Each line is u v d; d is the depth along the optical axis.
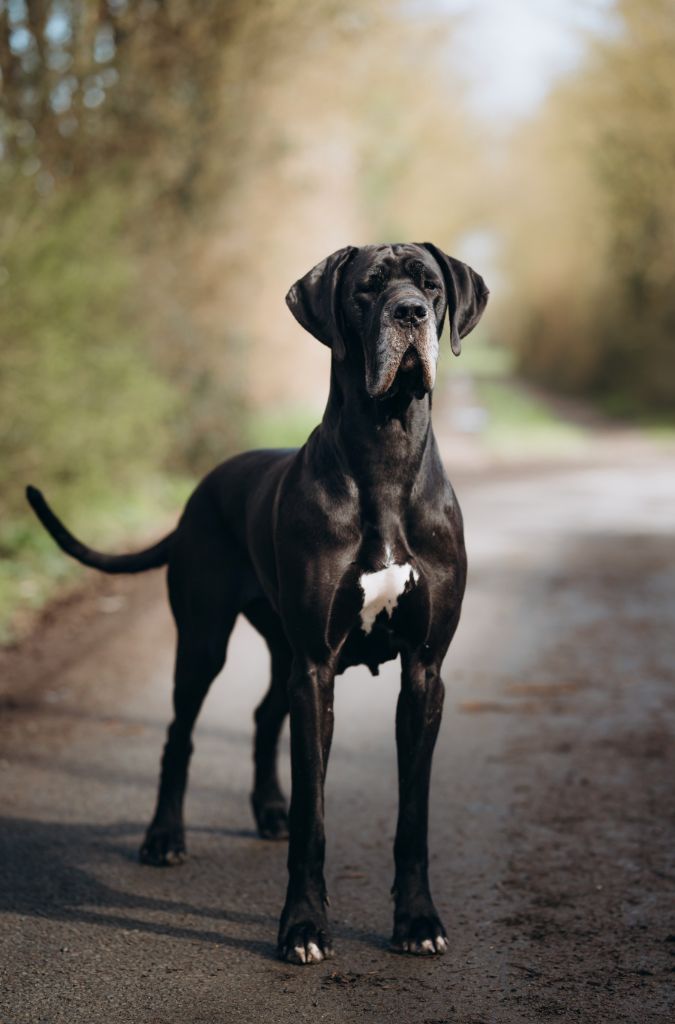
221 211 14.95
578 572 9.41
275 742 4.28
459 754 5.13
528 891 3.71
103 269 10.33
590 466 18.55
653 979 3.12
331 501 3.29
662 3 25.05
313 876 3.33
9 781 4.76
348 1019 2.92
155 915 3.58
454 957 3.28
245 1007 2.99
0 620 7.43
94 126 12.54
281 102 15.67
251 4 14.30
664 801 4.50
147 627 7.61
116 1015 2.94
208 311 14.78
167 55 13.91
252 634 7.65
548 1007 2.97
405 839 3.40
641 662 6.67
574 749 5.16
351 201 23.86
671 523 12.14
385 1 15.91
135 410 10.85
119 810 4.48
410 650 3.43
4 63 11.26
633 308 31.48
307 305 3.38
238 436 14.88
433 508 3.34
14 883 3.79
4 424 8.78
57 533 4.38
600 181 29.27
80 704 5.88
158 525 11.27
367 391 3.17
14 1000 3.02
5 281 8.77
